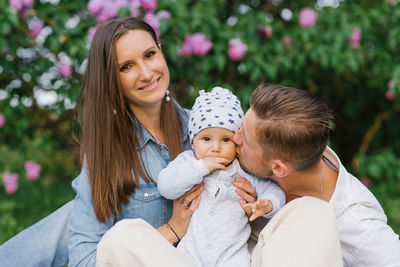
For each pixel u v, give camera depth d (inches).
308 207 69.2
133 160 80.4
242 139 74.4
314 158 70.6
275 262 65.6
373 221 73.0
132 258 63.4
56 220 89.0
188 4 156.0
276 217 69.9
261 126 69.7
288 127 67.9
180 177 73.2
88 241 76.5
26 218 151.6
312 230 66.9
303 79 166.6
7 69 156.2
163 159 84.5
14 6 135.0
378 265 71.7
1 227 138.8
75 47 140.6
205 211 75.7
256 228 81.7
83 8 145.5
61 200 166.2
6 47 144.7
